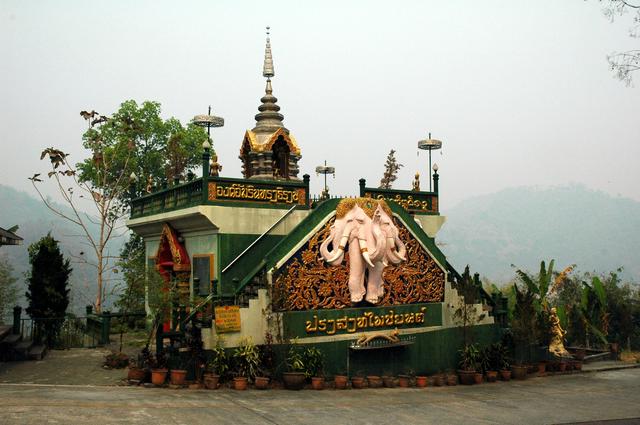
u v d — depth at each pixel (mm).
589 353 29109
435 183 23516
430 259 20969
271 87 24297
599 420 14930
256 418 12992
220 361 16234
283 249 17797
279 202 19469
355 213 19172
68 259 23938
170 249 21359
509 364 21719
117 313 22797
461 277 21578
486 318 22062
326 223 18688
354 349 18594
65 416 11789
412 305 20234
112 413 12344
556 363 23328
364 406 15219
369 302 19328
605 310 30531
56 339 21938
